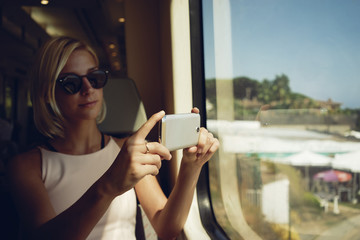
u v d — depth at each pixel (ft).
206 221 4.74
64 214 2.59
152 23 8.94
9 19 22.27
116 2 16.28
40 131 3.93
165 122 2.48
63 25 25.34
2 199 6.26
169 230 3.65
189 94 5.28
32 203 3.42
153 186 4.24
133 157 2.22
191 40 5.08
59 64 3.62
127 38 8.95
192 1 5.06
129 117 6.50
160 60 8.68
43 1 16.35
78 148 4.02
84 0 16.17
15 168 3.68
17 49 26.96
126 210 3.93
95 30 24.73
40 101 3.78
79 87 3.67
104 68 3.90
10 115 29.58
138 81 8.95
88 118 3.78
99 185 2.35
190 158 3.04
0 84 26.40
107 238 3.76
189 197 3.50
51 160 3.83
